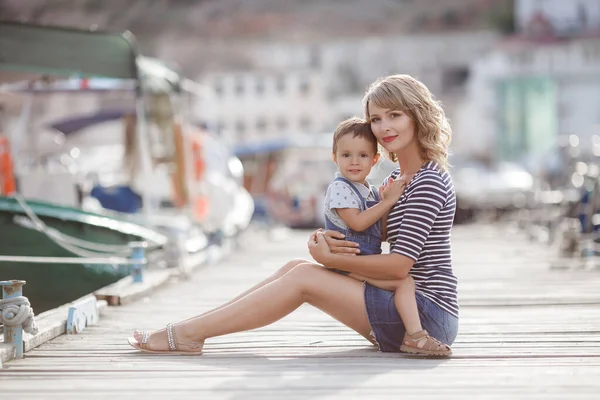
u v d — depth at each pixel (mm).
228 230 13188
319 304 4242
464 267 10297
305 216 21344
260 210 21344
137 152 11539
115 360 4242
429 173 4121
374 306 4168
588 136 26297
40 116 15773
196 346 4348
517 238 15781
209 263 11172
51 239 6949
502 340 4855
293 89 36406
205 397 3473
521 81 43000
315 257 4172
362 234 4188
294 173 21516
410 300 4133
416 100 4113
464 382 3711
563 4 45406
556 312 6242
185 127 11688
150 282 7688
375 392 3541
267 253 13352
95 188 11719
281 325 5480
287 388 3615
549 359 4266
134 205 11578
